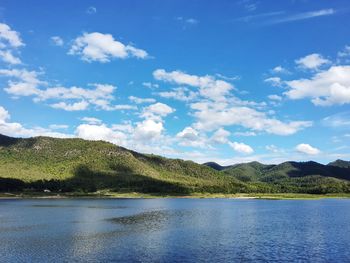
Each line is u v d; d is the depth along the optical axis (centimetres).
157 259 6838
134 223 12344
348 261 6800
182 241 8712
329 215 16188
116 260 6725
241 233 10156
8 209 18362
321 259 6950
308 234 10075
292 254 7375
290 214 16662
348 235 9931
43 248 7750
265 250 7744
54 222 12519
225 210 18888
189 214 16200
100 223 12288
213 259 6888
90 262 6556
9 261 6625
